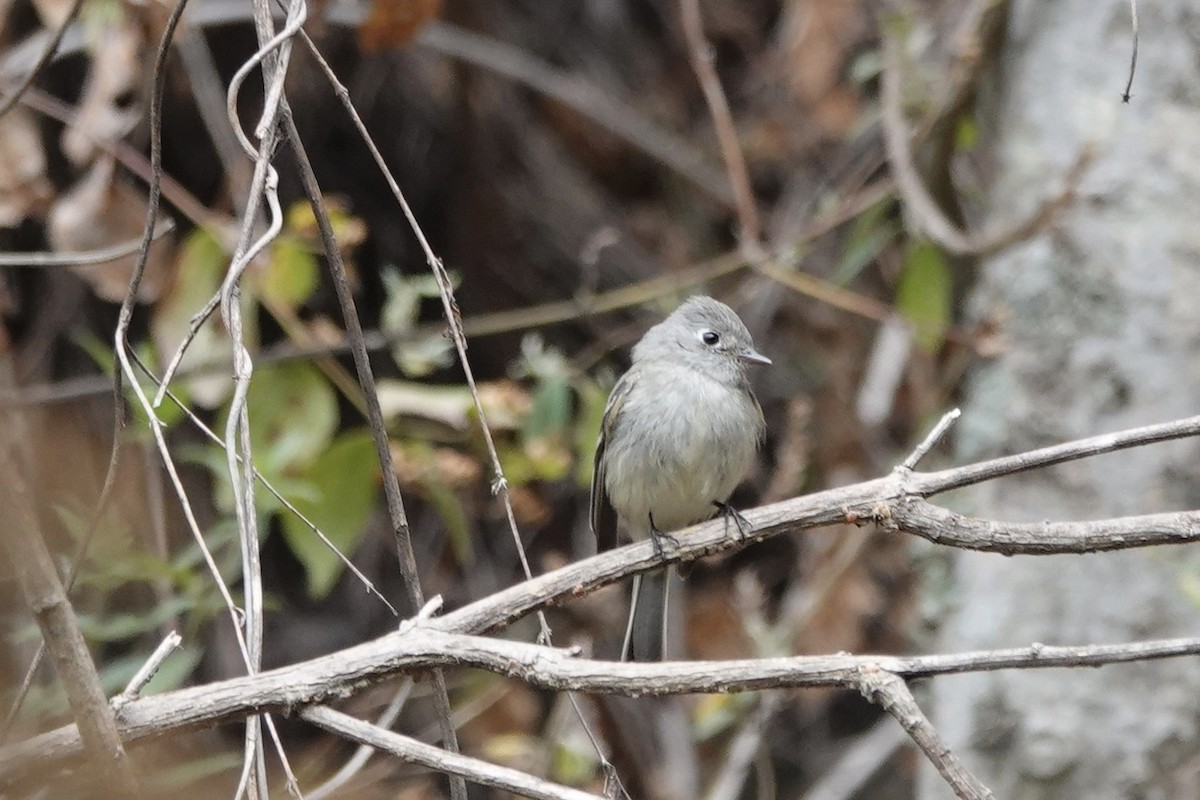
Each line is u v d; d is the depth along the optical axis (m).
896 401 15.31
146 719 5.70
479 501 13.79
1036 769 10.93
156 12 9.97
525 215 15.13
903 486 6.45
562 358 12.90
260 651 5.88
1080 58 11.62
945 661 5.48
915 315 12.06
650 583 9.15
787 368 15.27
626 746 13.96
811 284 12.38
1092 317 11.16
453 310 6.73
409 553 6.37
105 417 12.56
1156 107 11.29
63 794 5.95
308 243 10.20
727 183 15.70
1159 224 11.08
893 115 12.52
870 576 14.59
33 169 9.94
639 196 15.84
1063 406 11.19
